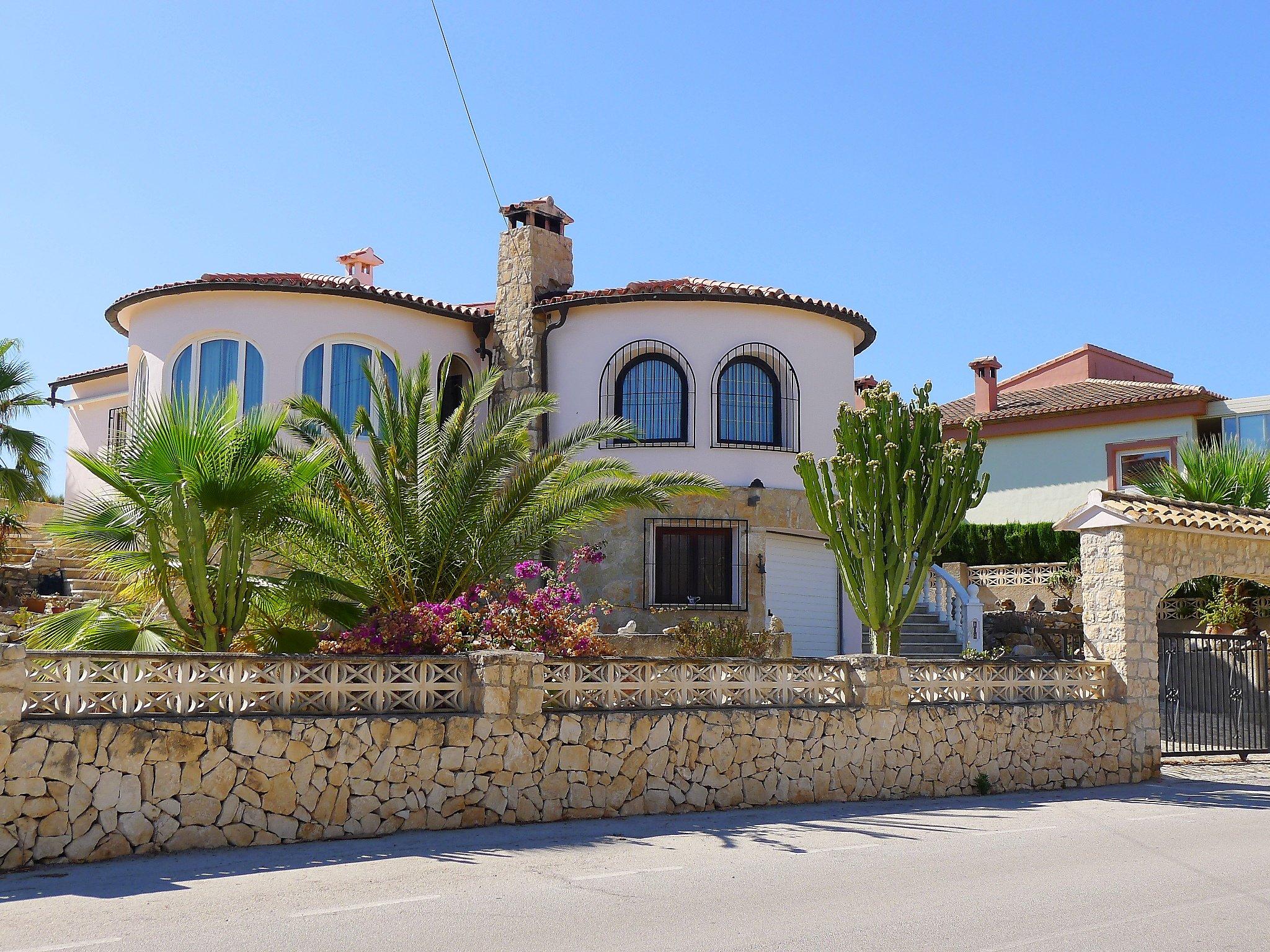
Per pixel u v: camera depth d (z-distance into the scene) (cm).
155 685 1078
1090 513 1777
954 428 3706
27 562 2373
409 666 1230
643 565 2145
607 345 2230
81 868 977
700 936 752
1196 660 2109
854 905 848
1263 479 2464
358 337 2183
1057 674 1695
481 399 1664
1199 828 1257
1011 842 1148
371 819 1152
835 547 1658
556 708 1296
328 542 1482
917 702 1559
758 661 1434
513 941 735
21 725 990
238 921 784
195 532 1259
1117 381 3972
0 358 2391
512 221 2366
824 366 2311
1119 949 737
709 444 2197
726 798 1369
